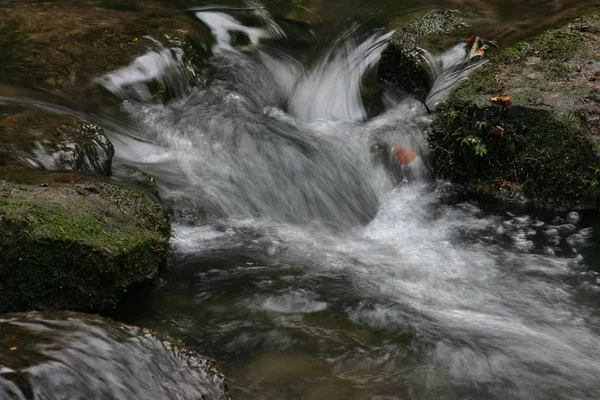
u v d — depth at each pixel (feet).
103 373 10.48
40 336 10.60
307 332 11.50
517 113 13.07
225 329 11.50
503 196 13.16
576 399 11.07
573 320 11.75
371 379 11.16
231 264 12.14
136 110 13.73
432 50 14.21
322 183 13.16
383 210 13.12
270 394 11.03
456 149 13.33
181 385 10.61
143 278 11.64
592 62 13.60
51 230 11.34
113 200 11.82
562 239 12.63
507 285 12.10
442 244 12.62
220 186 12.91
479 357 11.33
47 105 13.39
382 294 11.89
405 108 14.05
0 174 12.00
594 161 12.80
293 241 12.54
